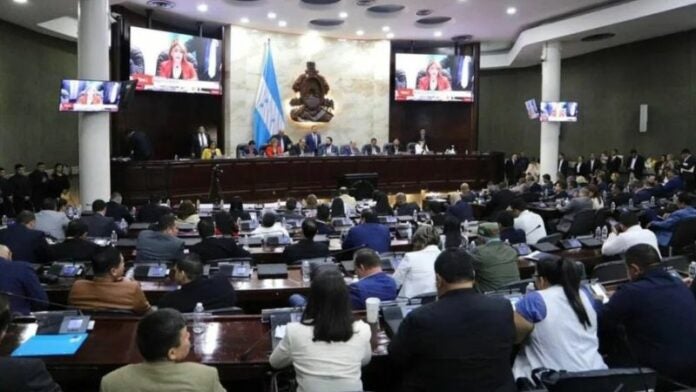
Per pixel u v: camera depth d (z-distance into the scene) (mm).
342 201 9453
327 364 2650
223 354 3035
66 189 12945
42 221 7426
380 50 18625
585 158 19531
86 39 10586
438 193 17500
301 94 17516
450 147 20125
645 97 17047
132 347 3096
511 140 22438
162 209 8992
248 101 16688
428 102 20094
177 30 16469
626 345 3375
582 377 2328
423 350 2625
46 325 3293
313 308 2721
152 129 15562
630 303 3209
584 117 19516
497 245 4688
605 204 10742
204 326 3414
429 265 4469
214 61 15602
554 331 3033
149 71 14062
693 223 7324
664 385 3139
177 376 2229
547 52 17031
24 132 14359
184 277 3803
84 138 10773
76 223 5656
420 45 19672
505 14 15711
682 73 15742
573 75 19984
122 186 12484
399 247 6730
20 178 11969
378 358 3133
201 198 13938
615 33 15656
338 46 18219
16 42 13867
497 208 10852
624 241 5781
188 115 16500
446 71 18531
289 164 15391
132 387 2205
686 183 13273
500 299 2756
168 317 2279
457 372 2598
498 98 22656
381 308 3584
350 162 16266
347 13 15328
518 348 3377
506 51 21188
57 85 15906
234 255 5520
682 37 15656
